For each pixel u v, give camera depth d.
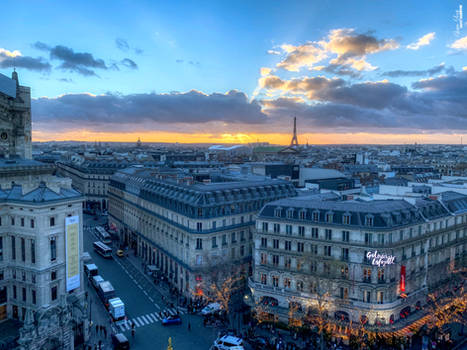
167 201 137.75
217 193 125.69
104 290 112.75
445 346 91.38
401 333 91.12
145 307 113.25
